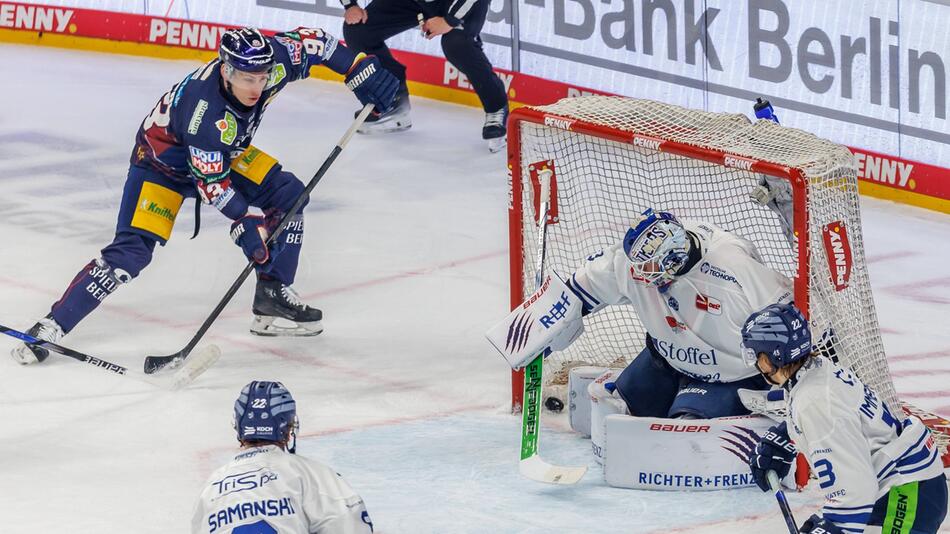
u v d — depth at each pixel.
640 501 14.91
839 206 15.02
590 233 20.53
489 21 34.06
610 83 32.47
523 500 14.94
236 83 17.44
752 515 14.48
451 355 19.95
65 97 34.38
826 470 11.04
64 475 15.31
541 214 17.17
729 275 14.70
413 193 28.58
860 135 29.19
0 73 36.19
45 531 13.84
